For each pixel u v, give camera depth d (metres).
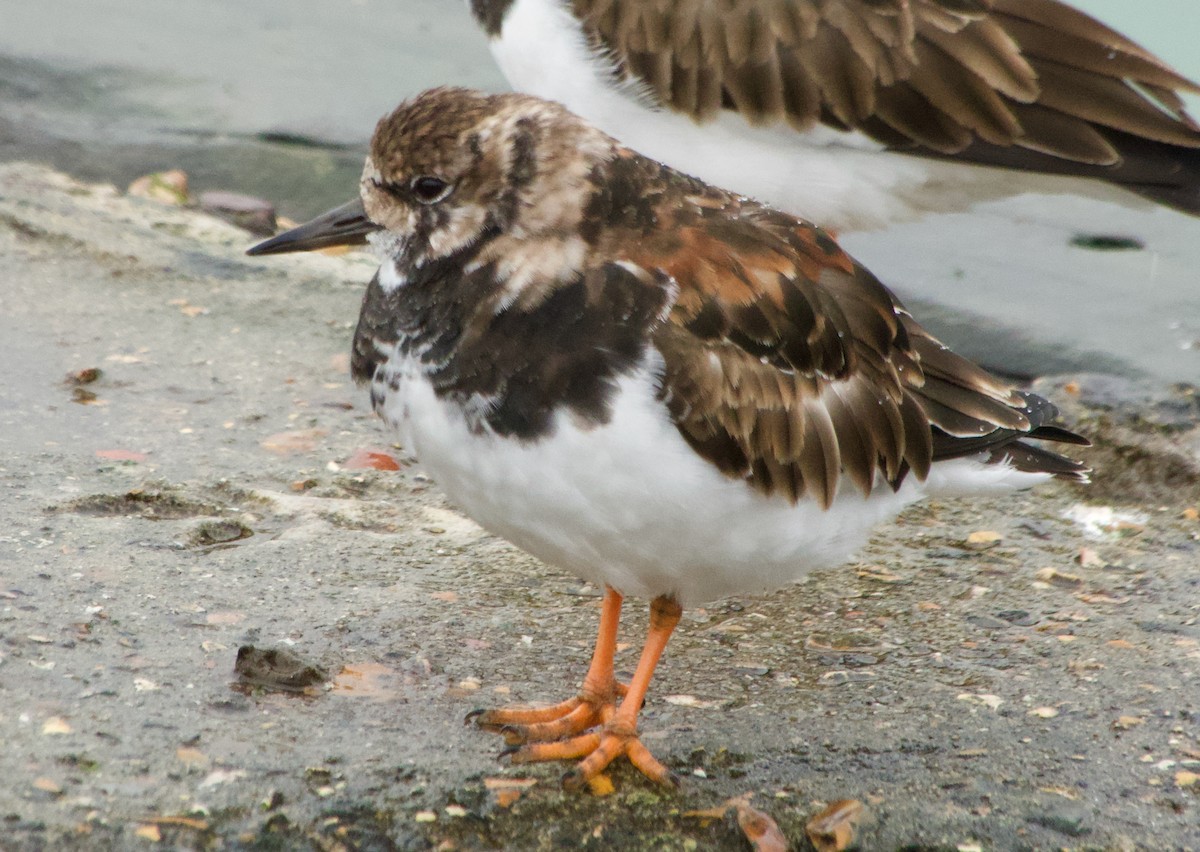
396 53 20.38
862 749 8.12
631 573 7.76
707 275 7.48
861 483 7.91
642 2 11.86
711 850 7.28
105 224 14.91
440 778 7.55
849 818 7.39
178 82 18.81
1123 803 7.73
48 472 10.33
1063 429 9.05
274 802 7.18
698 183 8.02
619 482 7.24
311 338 13.25
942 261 16.44
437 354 7.35
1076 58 11.67
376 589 9.40
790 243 7.94
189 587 9.09
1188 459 11.77
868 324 8.03
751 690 8.74
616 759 7.85
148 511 10.10
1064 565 10.52
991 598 9.98
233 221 15.77
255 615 8.88
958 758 8.08
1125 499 11.64
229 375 12.35
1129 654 9.25
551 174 7.41
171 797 7.11
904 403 8.12
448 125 7.43
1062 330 15.13
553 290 7.27
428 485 10.95
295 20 21.16
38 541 9.35
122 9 20.78
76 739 7.41
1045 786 7.84
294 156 17.45
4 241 14.20
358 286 14.49
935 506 11.33
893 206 12.23
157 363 12.39
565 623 9.33
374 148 7.66
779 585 8.23
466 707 8.25
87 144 17.23
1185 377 14.25
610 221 7.49
